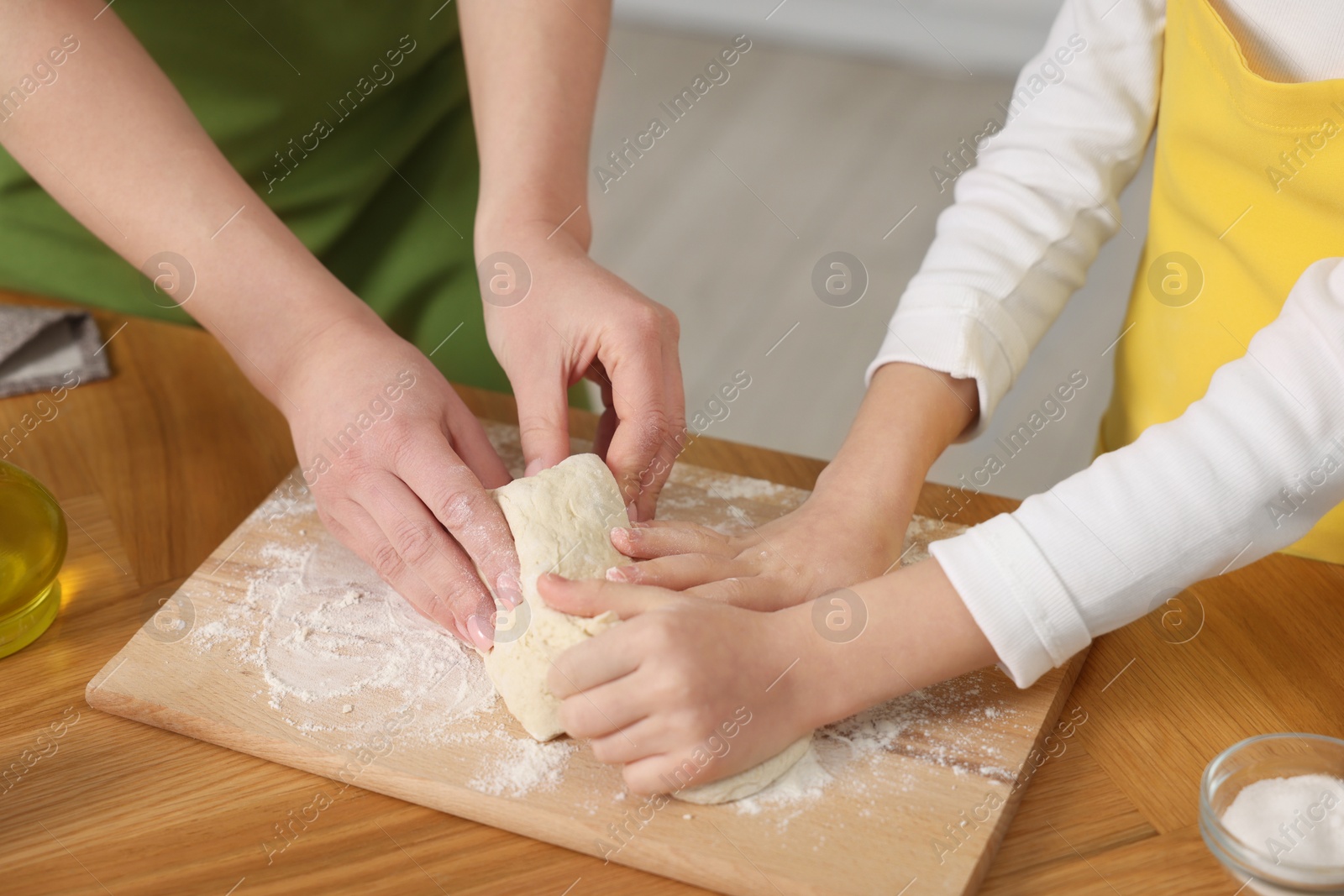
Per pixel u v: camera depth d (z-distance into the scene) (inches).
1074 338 91.1
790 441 85.7
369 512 41.0
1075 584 38.4
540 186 44.0
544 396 42.3
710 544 40.6
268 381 42.8
